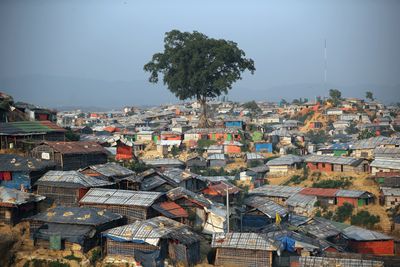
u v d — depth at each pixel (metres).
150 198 44.19
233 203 59.12
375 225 60.69
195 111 170.00
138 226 39.75
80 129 112.12
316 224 54.03
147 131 115.44
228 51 109.25
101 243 40.44
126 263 38.62
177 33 117.38
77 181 46.56
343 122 136.25
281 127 135.88
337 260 38.78
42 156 53.22
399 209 61.84
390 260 41.59
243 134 110.50
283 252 41.81
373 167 73.62
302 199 66.44
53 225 41.00
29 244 41.22
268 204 58.03
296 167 86.81
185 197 48.22
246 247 39.41
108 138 79.81
